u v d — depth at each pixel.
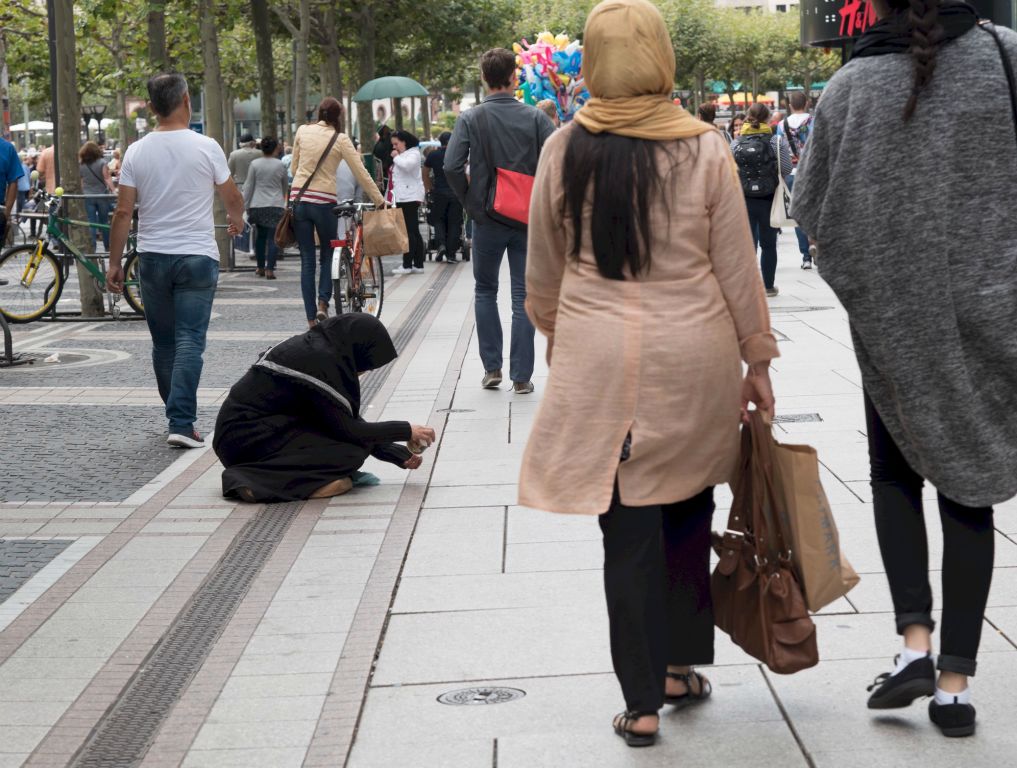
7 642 5.45
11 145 16.33
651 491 4.07
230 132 59.28
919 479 4.36
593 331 4.11
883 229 4.01
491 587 5.86
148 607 5.85
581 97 20.80
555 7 78.56
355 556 6.46
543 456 4.16
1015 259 3.97
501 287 19.97
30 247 17.38
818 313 15.11
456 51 50.69
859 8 15.75
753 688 4.64
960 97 3.92
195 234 9.34
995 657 4.78
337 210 15.14
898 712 4.41
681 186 4.04
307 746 4.33
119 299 17.97
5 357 13.54
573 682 4.76
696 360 4.05
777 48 100.19
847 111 4.05
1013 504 6.82
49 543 6.95
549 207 4.18
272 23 45.00
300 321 16.53
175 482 8.25
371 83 35.91
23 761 4.32
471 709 4.57
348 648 5.21
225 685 4.89
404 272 22.86
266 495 7.60
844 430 8.87
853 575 4.18
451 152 10.41
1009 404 4.08
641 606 4.13
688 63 93.00
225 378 12.31
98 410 10.86
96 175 26.52
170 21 33.47
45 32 39.38
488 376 10.97
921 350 4.02
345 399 7.75
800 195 4.18
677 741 4.25
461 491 7.66
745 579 4.23
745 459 4.24
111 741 4.47
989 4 10.91
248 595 5.94
